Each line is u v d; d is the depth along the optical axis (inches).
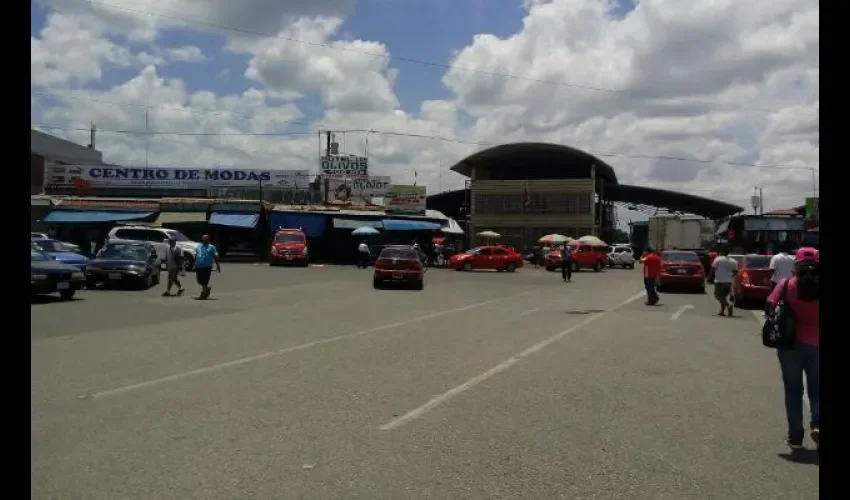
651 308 847.1
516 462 239.8
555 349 500.7
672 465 239.3
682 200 3435.0
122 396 332.2
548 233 2667.3
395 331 589.9
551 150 2711.6
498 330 608.1
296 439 263.6
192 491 207.8
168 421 287.1
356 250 1973.4
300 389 352.8
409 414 304.5
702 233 1871.3
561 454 249.8
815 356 256.7
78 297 856.9
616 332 606.5
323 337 545.0
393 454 246.8
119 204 1887.3
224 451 247.4
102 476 219.8
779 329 260.5
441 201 3243.1
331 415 300.7
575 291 1131.9
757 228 1296.8
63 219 1806.1
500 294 1053.2
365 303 860.0
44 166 2463.1
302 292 1008.2
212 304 808.3
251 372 396.2
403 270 1109.1
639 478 225.3
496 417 301.4
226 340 522.6
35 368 401.4
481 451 251.9
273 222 1910.7
